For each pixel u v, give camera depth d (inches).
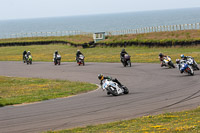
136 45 4451.3
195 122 698.8
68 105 1128.8
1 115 1008.9
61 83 1923.0
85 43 5216.5
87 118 895.1
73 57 3998.5
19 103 1239.5
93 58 3545.8
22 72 2746.1
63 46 5994.1
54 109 1061.1
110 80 1320.1
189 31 4483.3
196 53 2945.4
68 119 898.1
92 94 1419.8
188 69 1712.6
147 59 2920.8
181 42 3762.3
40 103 1219.2
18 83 2044.8
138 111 943.7
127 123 776.3
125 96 1252.5
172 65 2134.6
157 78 1772.9
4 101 1277.1
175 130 621.6
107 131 689.6
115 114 924.0
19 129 813.2
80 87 1695.4
